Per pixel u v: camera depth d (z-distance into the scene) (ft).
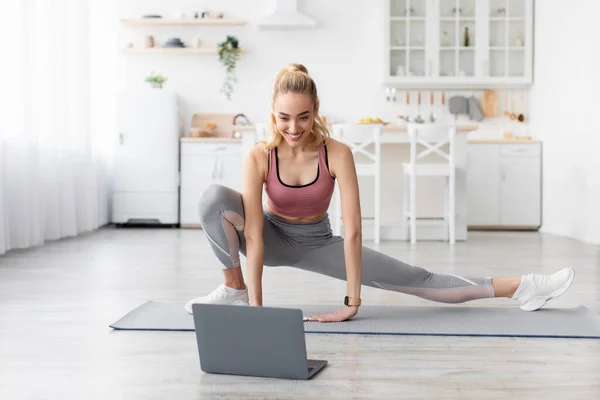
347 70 25.26
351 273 8.57
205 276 12.91
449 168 19.70
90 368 6.85
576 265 14.70
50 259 15.17
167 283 12.08
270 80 25.36
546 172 23.38
